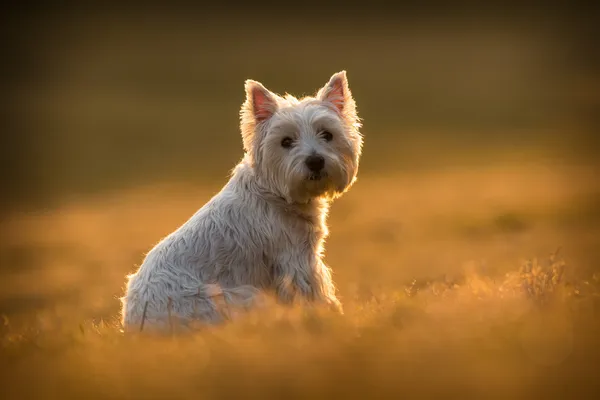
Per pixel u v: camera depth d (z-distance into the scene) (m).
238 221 9.35
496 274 13.06
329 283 9.65
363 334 6.20
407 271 23.03
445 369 4.99
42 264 37.53
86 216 60.34
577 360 5.06
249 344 6.16
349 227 42.38
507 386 4.67
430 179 72.31
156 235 46.97
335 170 9.43
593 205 46.75
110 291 23.94
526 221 40.25
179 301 8.75
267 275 9.38
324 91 10.09
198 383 5.20
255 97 9.90
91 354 6.53
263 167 9.53
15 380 5.77
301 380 4.99
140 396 5.07
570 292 7.30
